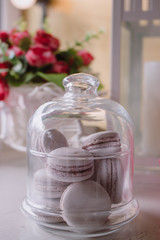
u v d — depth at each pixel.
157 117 0.57
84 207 0.37
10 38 0.67
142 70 0.59
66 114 0.44
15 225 0.41
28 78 0.62
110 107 0.45
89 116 0.44
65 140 0.42
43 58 0.60
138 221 0.42
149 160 0.55
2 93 0.64
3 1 1.29
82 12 1.28
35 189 0.40
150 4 0.55
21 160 0.73
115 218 0.38
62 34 1.33
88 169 0.38
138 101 0.59
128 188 0.42
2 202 0.48
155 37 0.58
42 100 0.61
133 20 0.55
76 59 0.68
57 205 0.38
